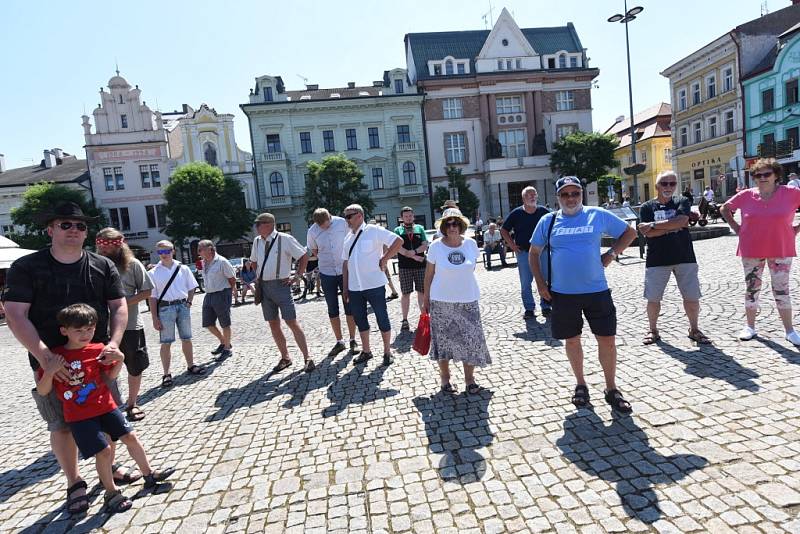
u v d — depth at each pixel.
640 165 19.45
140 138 40.53
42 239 34.91
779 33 30.45
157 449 3.72
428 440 3.38
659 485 2.57
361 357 5.56
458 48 46.59
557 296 3.60
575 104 45.69
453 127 44.41
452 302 4.07
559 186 3.58
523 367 4.73
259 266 5.46
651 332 4.99
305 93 45.50
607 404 3.62
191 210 35.50
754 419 3.13
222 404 4.66
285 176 41.66
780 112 28.58
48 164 48.25
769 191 4.45
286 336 7.78
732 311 5.80
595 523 2.33
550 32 48.31
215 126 42.09
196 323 10.89
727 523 2.23
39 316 2.80
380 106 43.22
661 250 4.82
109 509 2.89
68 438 2.95
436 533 2.38
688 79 35.91
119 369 2.97
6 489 3.36
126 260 4.38
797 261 8.51
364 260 5.32
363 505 2.68
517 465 2.92
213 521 2.67
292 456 3.36
